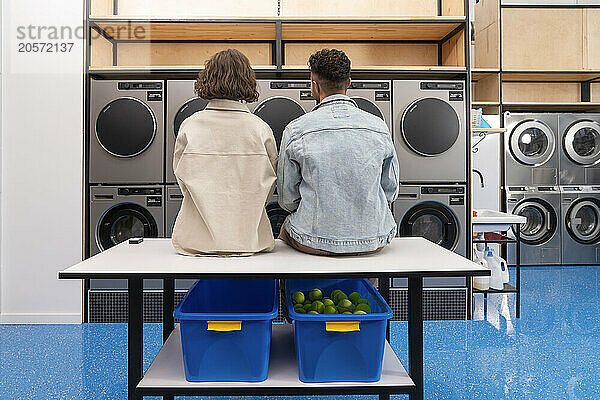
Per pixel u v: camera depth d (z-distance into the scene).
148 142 3.48
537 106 5.77
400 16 3.66
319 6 4.02
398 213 3.56
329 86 1.89
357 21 3.60
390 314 1.60
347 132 1.75
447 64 4.01
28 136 3.43
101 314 3.47
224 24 3.64
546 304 3.91
